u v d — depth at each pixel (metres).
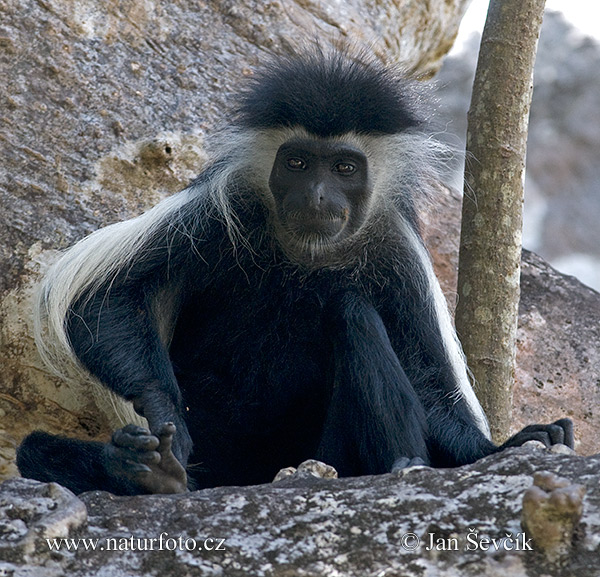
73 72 12.08
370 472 8.76
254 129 10.01
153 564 6.33
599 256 32.44
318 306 9.89
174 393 9.02
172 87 12.81
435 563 6.20
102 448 8.70
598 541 6.08
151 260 9.71
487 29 11.26
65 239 11.41
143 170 12.21
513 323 10.88
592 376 13.87
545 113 33.06
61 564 6.27
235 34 13.61
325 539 6.47
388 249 10.13
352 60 10.71
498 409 10.72
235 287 9.88
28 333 10.95
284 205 9.59
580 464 6.83
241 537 6.53
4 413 11.00
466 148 11.16
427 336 9.94
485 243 10.88
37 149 11.60
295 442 9.93
